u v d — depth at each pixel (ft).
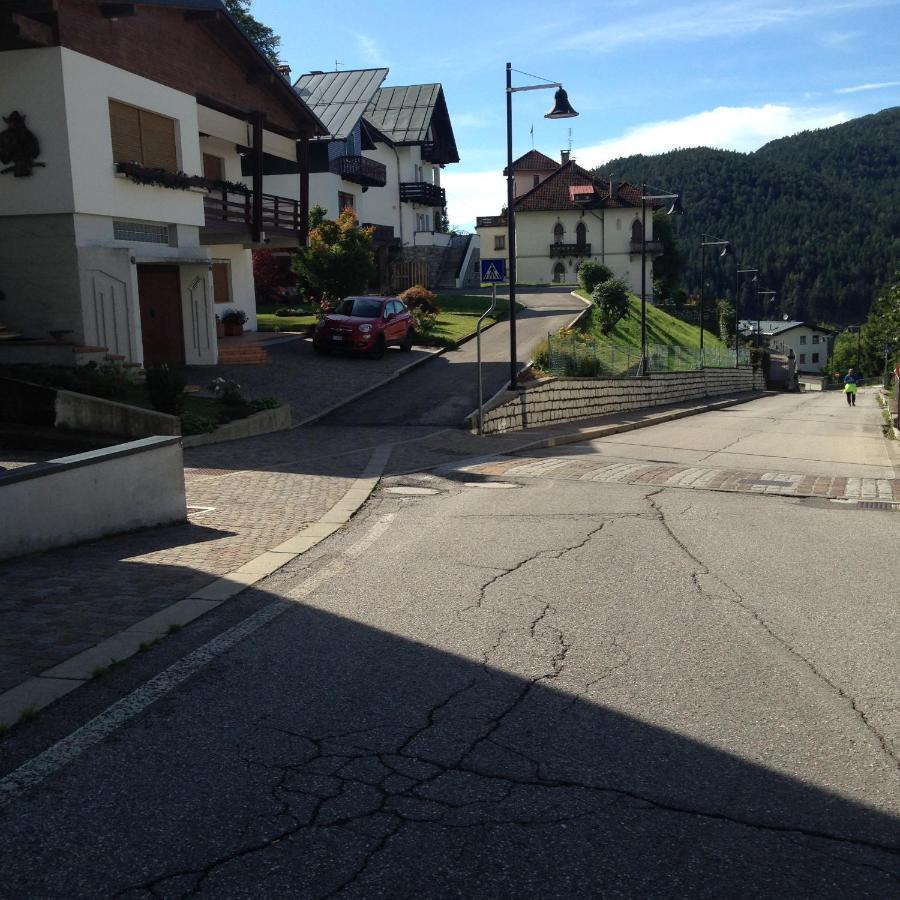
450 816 11.84
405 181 203.82
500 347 111.45
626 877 10.55
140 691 15.99
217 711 15.15
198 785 12.60
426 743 13.99
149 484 30.50
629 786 12.69
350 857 10.88
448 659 17.78
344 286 121.70
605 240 257.14
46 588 22.49
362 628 19.75
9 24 58.03
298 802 12.16
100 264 64.75
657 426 88.89
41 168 62.44
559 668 17.33
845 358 398.21
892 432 85.15
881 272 613.11
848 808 12.17
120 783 12.64
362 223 176.45
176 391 52.75
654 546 28.37
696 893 10.27
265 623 20.06
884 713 15.34
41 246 63.72
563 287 217.36
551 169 303.27
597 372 98.22
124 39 68.59
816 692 16.24
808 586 23.62
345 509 34.17
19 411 46.98
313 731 14.39
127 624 19.67
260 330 112.37
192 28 78.74
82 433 46.34
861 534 30.86
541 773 13.05
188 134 78.28
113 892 10.17
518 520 32.63
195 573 24.31
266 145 96.07
